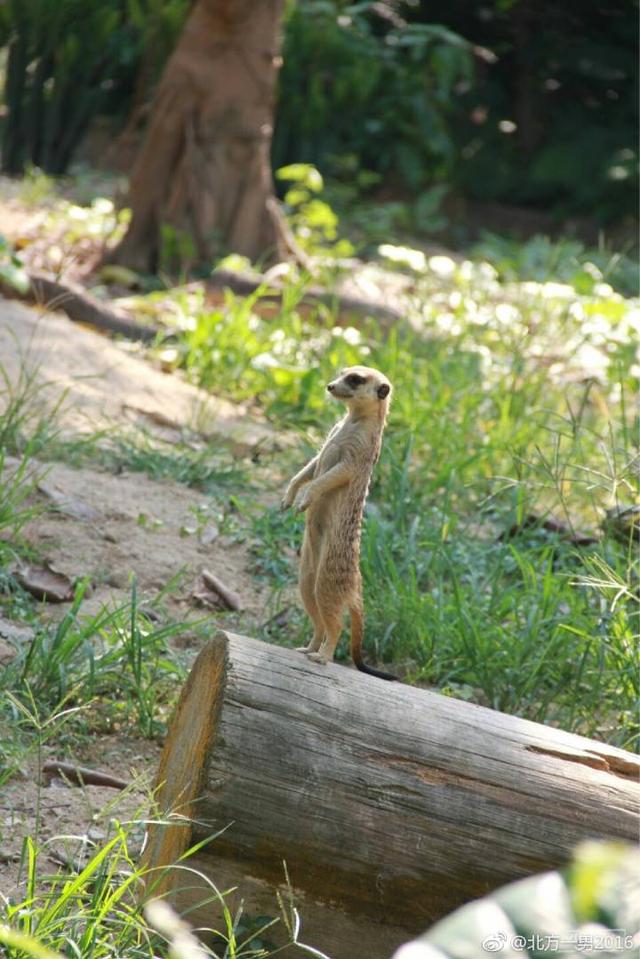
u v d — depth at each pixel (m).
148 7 27.88
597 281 18.81
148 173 19.39
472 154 35.50
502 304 17.98
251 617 8.72
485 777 5.11
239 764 4.91
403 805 5.00
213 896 4.91
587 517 11.09
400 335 15.53
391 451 10.86
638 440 10.66
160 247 19.31
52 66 28.75
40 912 4.88
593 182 34.06
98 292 17.52
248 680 5.06
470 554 9.76
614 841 5.08
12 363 11.92
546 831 5.05
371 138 33.31
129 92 32.91
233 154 19.38
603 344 16.30
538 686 8.08
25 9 27.88
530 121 36.03
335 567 5.46
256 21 19.19
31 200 24.17
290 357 13.79
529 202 35.41
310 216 22.61
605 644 7.86
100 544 9.15
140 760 6.91
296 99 29.75
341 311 15.96
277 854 4.93
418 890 5.00
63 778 6.55
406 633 8.46
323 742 5.01
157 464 10.70
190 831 4.89
